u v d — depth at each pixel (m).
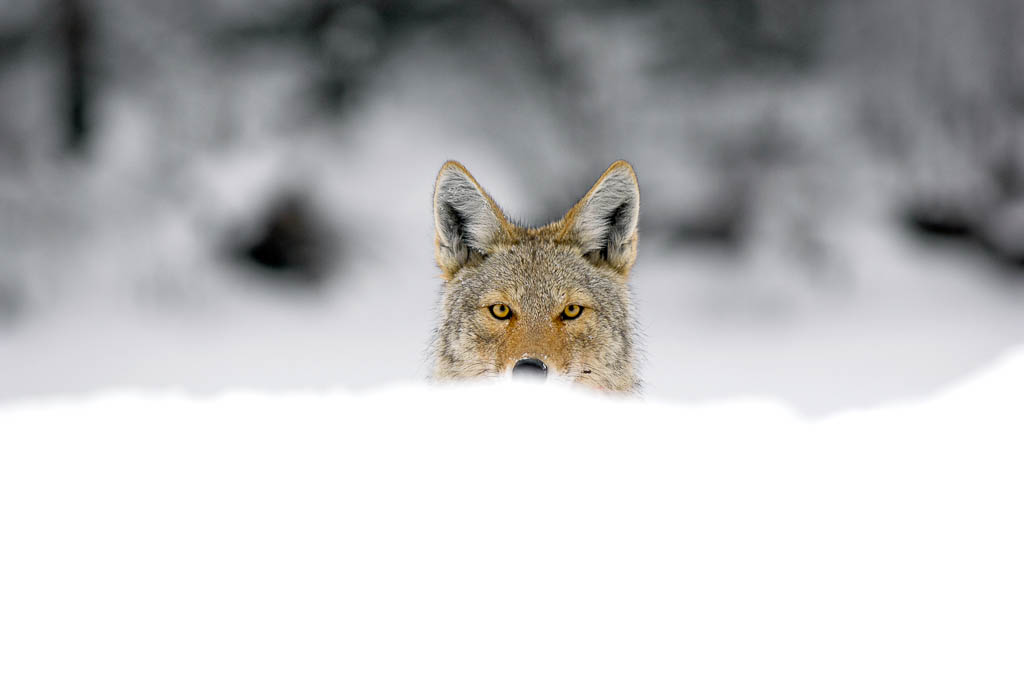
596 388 6.05
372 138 24.95
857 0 27.62
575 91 26.30
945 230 25.53
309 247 22.56
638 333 6.89
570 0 27.67
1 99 24.45
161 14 25.52
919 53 27.39
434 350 6.50
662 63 26.89
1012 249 24.69
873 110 27.19
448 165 6.39
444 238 6.50
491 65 27.16
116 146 23.50
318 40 26.22
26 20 25.19
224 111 24.50
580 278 6.13
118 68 24.70
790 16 27.16
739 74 26.80
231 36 26.05
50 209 22.44
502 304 5.92
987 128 26.56
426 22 27.39
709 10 26.77
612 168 6.46
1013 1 26.94
